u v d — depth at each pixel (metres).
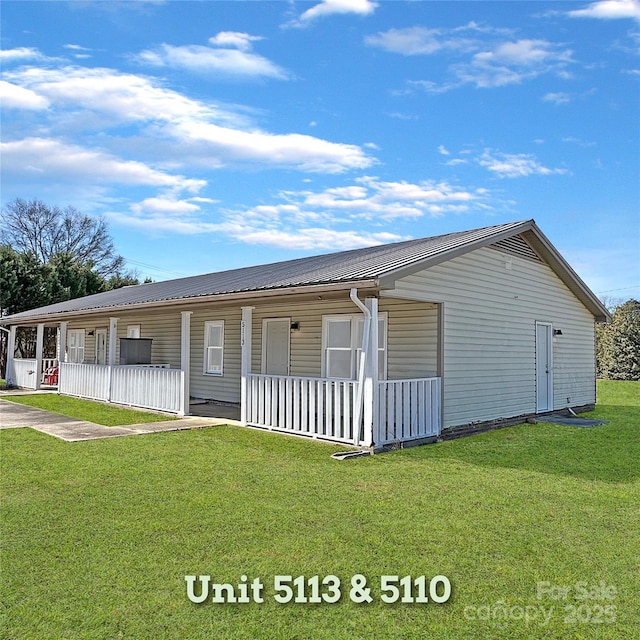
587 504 5.88
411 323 10.51
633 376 25.69
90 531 4.83
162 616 3.42
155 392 13.13
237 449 8.52
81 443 8.93
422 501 5.87
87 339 21.28
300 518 5.25
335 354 12.10
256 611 3.50
